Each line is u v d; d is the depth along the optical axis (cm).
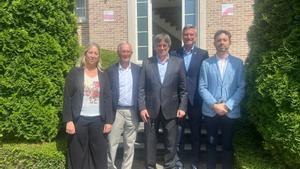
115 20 1216
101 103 464
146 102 501
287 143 392
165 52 493
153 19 1398
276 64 403
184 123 552
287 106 394
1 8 464
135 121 515
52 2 489
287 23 410
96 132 465
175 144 508
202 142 586
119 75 505
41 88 482
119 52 500
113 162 521
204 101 484
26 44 475
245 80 462
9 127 475
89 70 463
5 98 474
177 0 1396
